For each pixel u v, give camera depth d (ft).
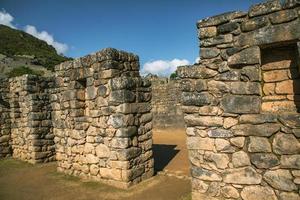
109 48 22.80
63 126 27.53
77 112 25.82
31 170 30.68
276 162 13.32
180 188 20.97
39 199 21.06
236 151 14.47
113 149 22.48
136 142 22.81
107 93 22.95
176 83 57.93
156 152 35.55
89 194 21.12
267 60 14.29
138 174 22.84
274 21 13.24
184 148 37.17
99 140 23.67
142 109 23.65
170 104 59.16
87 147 24.80
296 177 12.80
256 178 13.88
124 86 21.90
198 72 15.67
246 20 14.15
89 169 24.66
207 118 15.35
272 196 13.42
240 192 14.34
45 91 36.29
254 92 13.98
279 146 13.23
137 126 23.07
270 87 14.21
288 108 13.70
